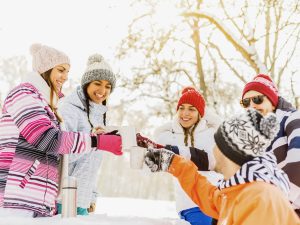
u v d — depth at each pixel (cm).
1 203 197
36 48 236
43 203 199
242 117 185
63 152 201
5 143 203
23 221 164
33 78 219
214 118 297
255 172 175
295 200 236
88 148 206
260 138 181
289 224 165
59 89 238
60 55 228
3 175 200
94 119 296
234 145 182
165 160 226
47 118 200
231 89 969
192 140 284
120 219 188
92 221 170
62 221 165
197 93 293
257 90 278
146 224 178
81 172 284
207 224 263
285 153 251
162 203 1223
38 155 203
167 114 987
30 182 198
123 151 218
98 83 296
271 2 764
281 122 255
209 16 757
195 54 898
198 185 226
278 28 783
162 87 948
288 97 813
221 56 866
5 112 206
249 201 166
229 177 188
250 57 723
